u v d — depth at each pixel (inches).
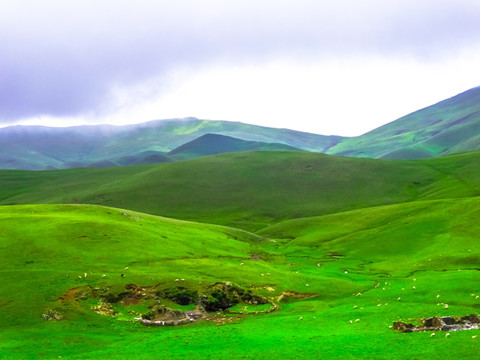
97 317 1943.9
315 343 1512.1
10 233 2785.4
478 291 2271.2
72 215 3508.9
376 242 4084.6
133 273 2399.1
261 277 2652.6
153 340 1664.6
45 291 2079.2
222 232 4544.8
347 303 2246.6
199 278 2426.2
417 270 3097.9
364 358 1322.6
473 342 1353.3
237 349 1498.5
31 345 1600.6
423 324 1646.2
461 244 3590.1
